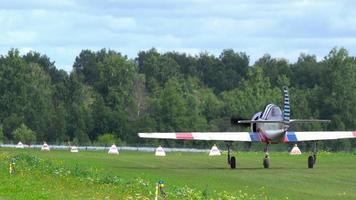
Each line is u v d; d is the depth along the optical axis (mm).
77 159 105500
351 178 79125
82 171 73375
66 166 84062
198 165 98188
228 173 84438
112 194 56250
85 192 57281
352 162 108000
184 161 105812
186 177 78500
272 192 65125
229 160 93500
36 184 62406
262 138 95938
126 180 67000
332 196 62594
